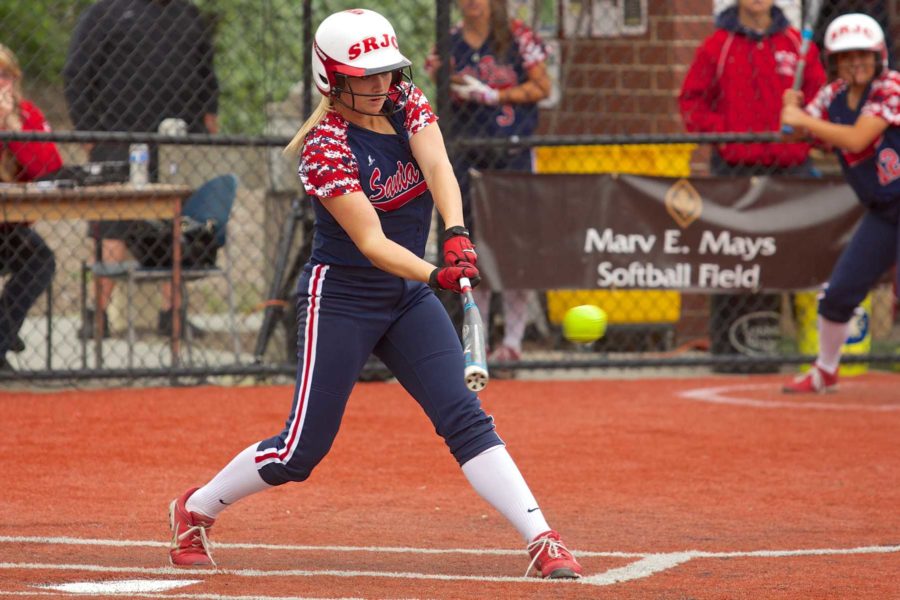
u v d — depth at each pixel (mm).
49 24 51250
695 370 37844
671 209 34250
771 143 34375
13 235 33375
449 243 15781
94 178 33719
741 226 34531
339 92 15594
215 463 25031
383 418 29766
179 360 35031
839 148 30516
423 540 19266
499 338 39719
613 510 21469
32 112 34281
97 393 33094
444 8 33750
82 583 16219
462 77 35375
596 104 42438
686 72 40594
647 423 29438
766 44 35719
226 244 35531
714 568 17312
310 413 16453
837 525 20406
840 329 32875
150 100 36125
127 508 21250
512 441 27375
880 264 31484
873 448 26672
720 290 34562
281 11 47625
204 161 39094
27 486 22781
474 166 35375
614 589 15984
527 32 36062
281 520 20594
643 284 34344
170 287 37719
